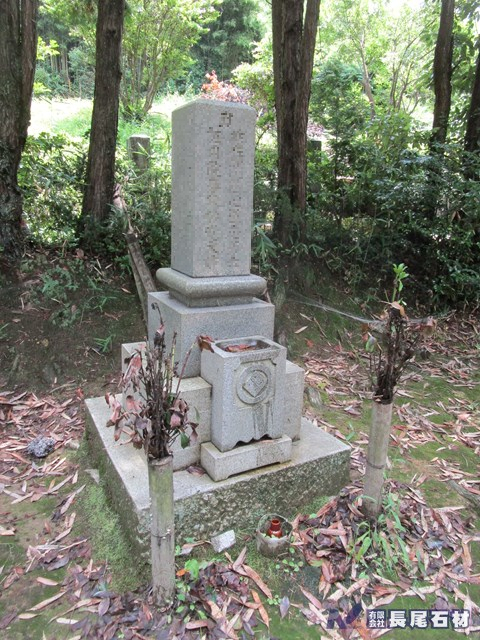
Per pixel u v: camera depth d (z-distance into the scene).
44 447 2.93
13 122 4.00
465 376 4.52
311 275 5.28
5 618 1.82
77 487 2.62
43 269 4.27
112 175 4.74
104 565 2.07
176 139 2.62
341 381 4.17
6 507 2.47
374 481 2.22
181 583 1.93
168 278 2.71
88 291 4.29
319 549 2.16
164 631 1.74
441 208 5.60
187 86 14.55
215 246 2.57
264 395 2.29
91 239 4.56
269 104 7.78
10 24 3.86
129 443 2.55
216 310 2.48
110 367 3.88
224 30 16.59
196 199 2.46
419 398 4.00
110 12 4.31
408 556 2.13
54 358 3.81
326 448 2.56
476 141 6.00
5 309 3.95
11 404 3.43
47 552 2.15
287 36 4.69
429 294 5.82
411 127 6.13
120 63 4.51
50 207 4.64
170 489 1.71
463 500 2.65
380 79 14.35
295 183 5.14
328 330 4.93
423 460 3.06
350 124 5.78
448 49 5.93
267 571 2.05
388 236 5.62
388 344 2.09
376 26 13.06
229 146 2.47
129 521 2.11
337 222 5.75
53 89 13.61
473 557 2.21
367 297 5.51
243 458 2.26
